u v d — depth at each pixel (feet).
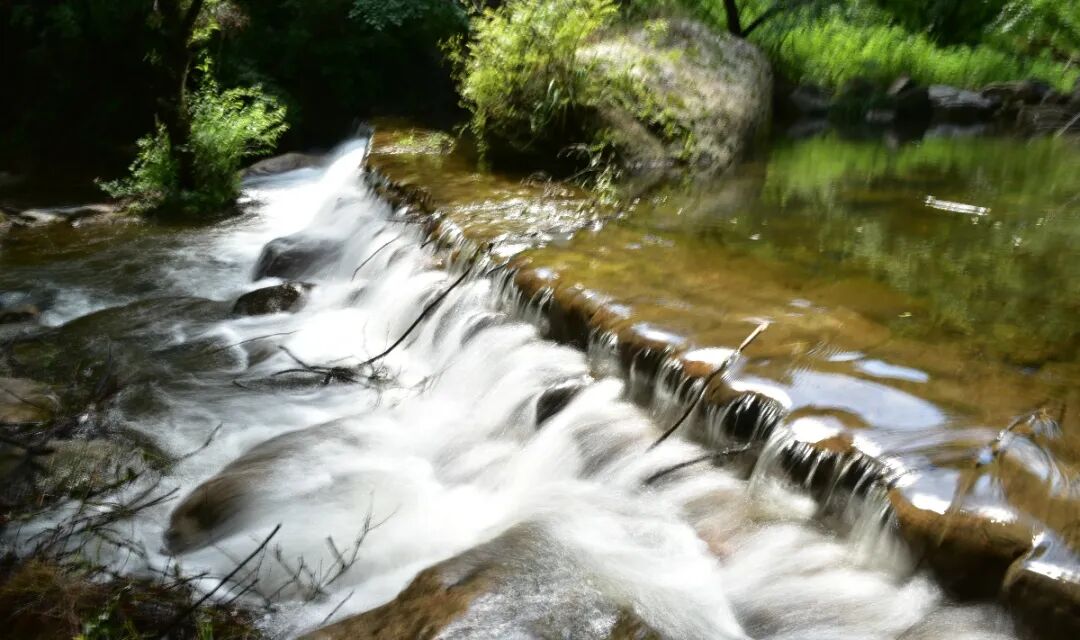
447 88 47.26
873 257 19.43
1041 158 32.68
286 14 47.47
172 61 33.17
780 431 12.06
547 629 9.84
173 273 27.32
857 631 9.95
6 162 40.63
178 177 34.27
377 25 44.68
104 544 13.42
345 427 16.81
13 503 14.40
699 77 33.35
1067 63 49.85
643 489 13.12
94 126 42.22
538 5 28.81
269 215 33.60
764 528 11.64
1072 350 14.10
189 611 11.03
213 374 19.98
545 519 12.55
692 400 13.57
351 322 22.02
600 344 15.69
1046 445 11.12
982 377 13.08
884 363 13.61
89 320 23.30
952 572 9.80
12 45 43.70
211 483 14.69
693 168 29.01
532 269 18.31
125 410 18.13
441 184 25.86
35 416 17.24
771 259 19.16
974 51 51.11
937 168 30.58
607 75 29.17
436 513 14.15
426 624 9.95
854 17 52.44
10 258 28.55
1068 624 8.79
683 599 10.84
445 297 19.93
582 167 27.73
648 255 19.34
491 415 16.35
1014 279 17.87
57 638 10.79
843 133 40.19
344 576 12.51
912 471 10.64
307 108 46.26
